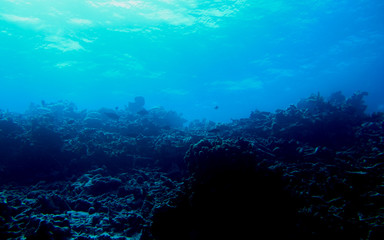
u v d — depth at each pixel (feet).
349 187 19.79
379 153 26.58
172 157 32.27
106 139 37.29
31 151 30.78
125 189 24.86
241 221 15.47
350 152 29.22
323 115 36.68
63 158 32.48
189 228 16.29
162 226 16.52
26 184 27.91
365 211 17.10
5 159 30.14
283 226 15.43
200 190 16.66
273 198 16.65
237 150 17.95
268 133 37.86
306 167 25.00
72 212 20.38
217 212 15.72
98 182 25.81
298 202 17.17
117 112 68.85
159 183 25.79
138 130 45.70
